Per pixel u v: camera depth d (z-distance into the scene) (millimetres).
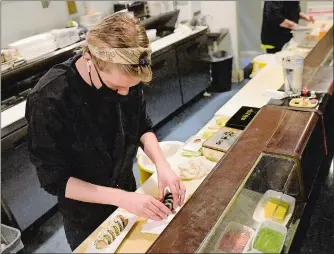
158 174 1278
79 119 1110
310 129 1441
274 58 2758
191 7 3988
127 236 1109
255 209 1224
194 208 1062
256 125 1481
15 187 2236
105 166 1259
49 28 2930
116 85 1027
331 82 2076
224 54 4020
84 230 1406
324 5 4039
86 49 1000
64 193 1158
